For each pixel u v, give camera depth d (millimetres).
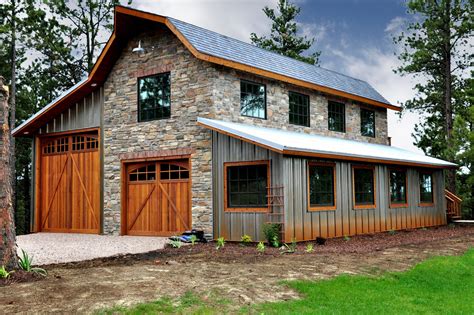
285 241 12414
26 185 29922
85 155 17344
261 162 12969
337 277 8062
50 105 17484
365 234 15727
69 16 26781
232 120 14812
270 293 7000
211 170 14070
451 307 6855
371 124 21656
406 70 26312
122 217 16047
